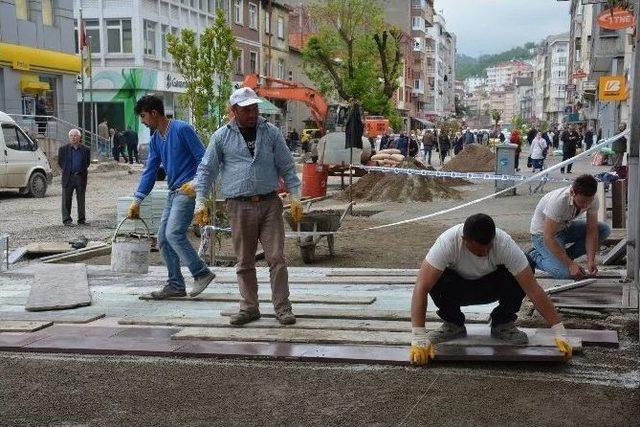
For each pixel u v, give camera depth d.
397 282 8.00
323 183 20.53
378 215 16.14
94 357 5.48
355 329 5.91
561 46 150.50
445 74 150.75
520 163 42.62
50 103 35.28
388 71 42.62
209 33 10.35
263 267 9.67
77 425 4.25
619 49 31.03
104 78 41.31
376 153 25.98
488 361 5.00
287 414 4.32
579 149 39.00
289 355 5.27
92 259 11.00
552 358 4.91
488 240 4.66
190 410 4.43
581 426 4.03
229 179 6.05
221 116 10.45
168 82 43.75
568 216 6.78
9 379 5.03
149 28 42.44
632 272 7.18
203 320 6.33
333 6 42.38
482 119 152.88
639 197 6.70
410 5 99.38
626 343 5.45
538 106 185.75
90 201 20.12
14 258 10.58
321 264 10.28
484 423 4.10
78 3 41.12
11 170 20.16
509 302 5.16
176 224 7.02
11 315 6.75
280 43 60.09
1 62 31.33
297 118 60.38
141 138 41.69
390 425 4.12
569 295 6.72
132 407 4.50
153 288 8.07
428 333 5.39
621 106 32.97
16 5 32.62
